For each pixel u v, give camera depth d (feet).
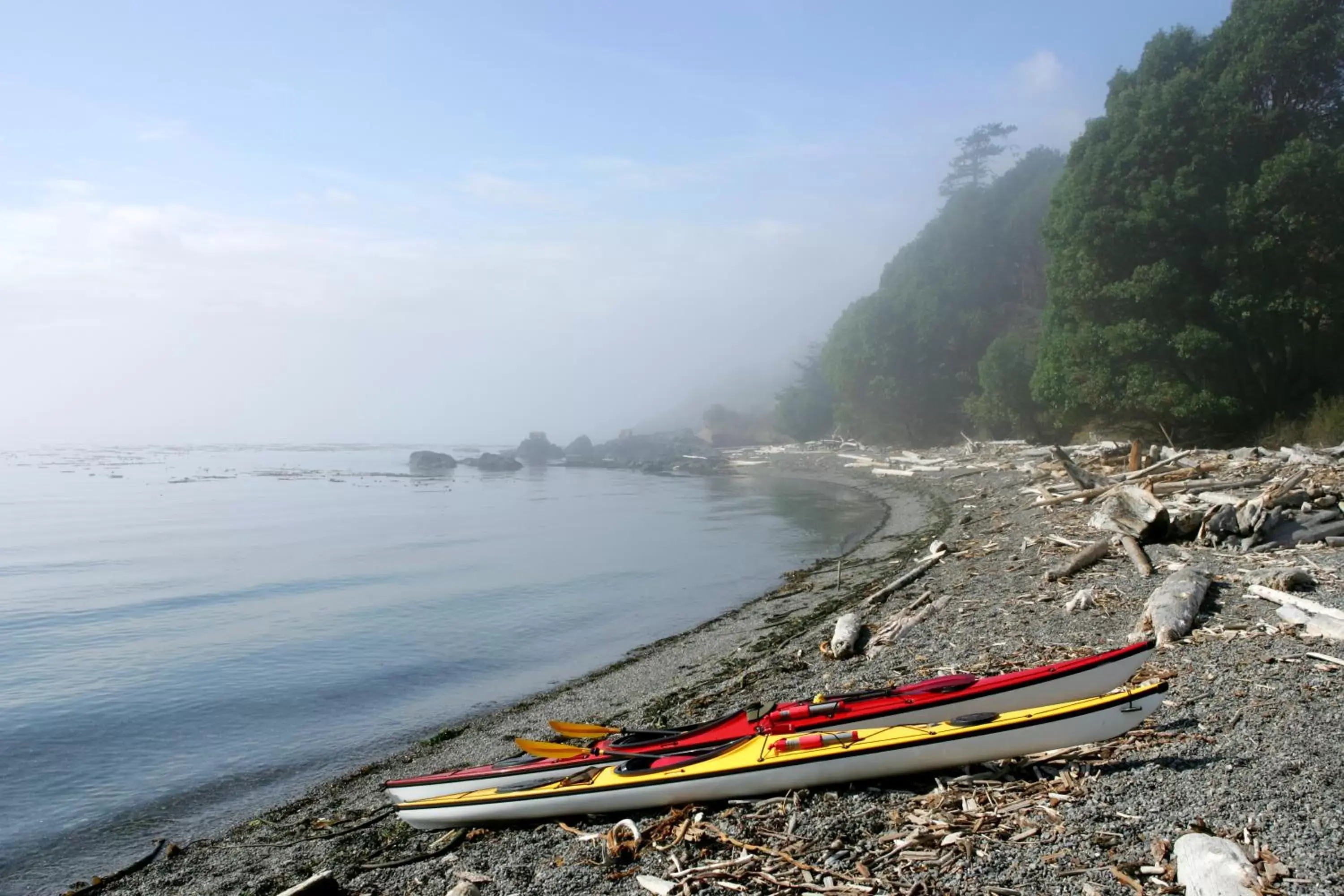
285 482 230.68
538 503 160.45
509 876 20.48
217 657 50.96
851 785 21.85
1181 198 104.53
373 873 22.67
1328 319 97.09
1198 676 27.25
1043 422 164.66
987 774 21.34
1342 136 105.19
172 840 27.63
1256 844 16.26
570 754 24.79
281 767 33.88
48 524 134.82
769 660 41.81
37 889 24.75
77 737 37.58
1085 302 116.78
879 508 120.37
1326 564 40.75
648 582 72.84
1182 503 60.44
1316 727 21.93
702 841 20.38
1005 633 37.81
